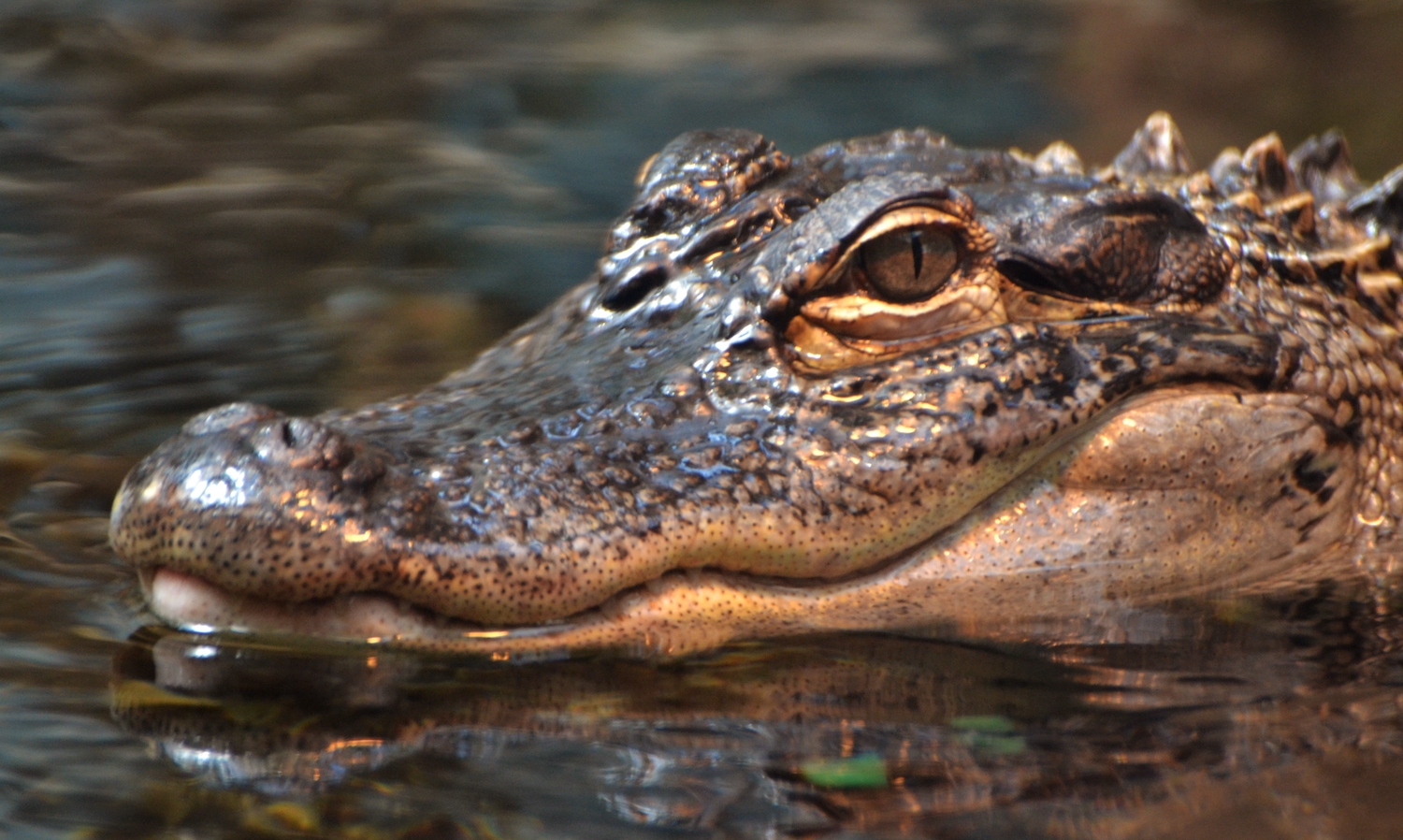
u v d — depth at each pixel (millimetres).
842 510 5316
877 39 24812
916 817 3904
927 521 5477
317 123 17812
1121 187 6098
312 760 4141
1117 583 5672
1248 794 4035
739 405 5449
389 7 25672
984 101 20016
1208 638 5289
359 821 3826
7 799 3863
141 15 22891
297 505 4703
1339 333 6371
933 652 5086
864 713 4566
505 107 19141
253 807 3873
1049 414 5547
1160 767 4203
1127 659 5062
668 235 6355
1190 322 5973
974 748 4324
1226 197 6730
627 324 6109
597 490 5109
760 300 5645
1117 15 27109
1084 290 5875
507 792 4000
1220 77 21672
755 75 21719
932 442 5410
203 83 19562
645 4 27750
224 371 9008
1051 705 4652
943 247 5672
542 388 5691
